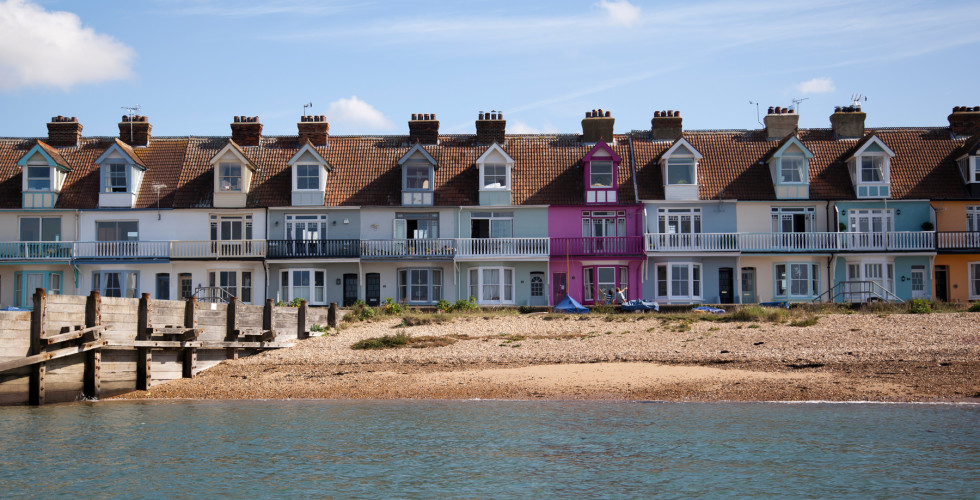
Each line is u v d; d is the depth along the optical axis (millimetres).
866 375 25562
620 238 42781
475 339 32062
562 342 31094
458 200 43719
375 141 47094
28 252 42344
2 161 45688
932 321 32250
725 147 45625
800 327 32188
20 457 18844
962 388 24000
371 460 18625
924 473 17203
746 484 16766
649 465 18031
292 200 43500
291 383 26906
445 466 18141
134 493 16625
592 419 21953
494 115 46969
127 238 43656
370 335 33219
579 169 44938
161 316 26562
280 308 31797
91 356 24547
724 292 42719
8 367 21781
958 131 46031
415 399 24844
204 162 45719
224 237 43719
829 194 43281
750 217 43188
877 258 42094
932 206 43062
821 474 17234
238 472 17875
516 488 16750
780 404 23172
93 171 45188
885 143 45375
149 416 22859
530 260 42656
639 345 30062
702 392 24578
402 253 42562
